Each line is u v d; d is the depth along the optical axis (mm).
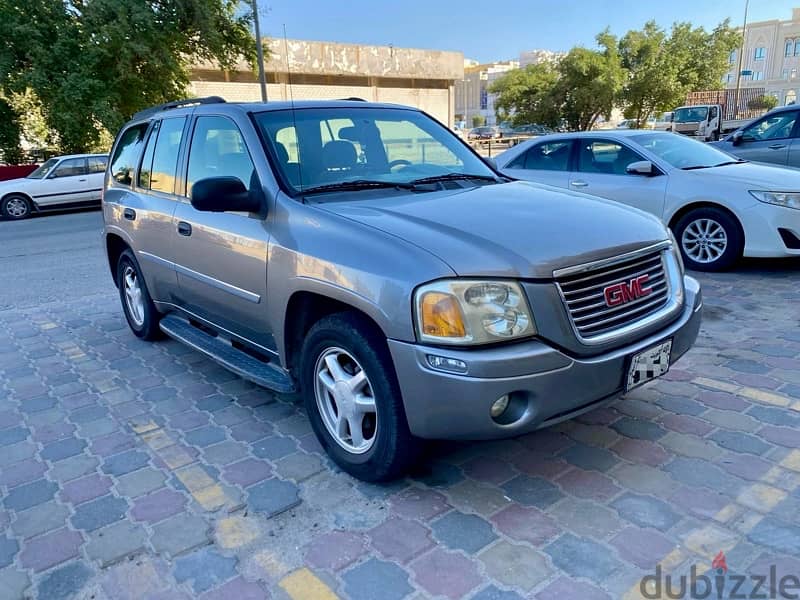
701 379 4062
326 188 3438
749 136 10688
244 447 3523
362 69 37906
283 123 3746
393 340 2625
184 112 4445
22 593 2461
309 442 3553
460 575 2424
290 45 34625
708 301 5754
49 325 6141
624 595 2283
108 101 18094
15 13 17422
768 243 6344
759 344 4621
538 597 2293
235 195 3314
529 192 3566
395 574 2451
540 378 2533
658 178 7004
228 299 3779
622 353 2748
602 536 2605
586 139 7754
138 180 4996
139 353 5188
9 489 3209
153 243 4605
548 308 2574
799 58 64625
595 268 2729
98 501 3057
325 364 3148
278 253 3234
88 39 17812
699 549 2502
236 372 3756
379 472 2936
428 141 4227
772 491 2840
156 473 3293
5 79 17422
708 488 2891
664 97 39531
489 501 2891
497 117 46562
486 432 2562
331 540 2674
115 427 3854
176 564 2574
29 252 10805
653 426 3488
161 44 18625
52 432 3826
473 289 2520
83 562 2621
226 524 2818
